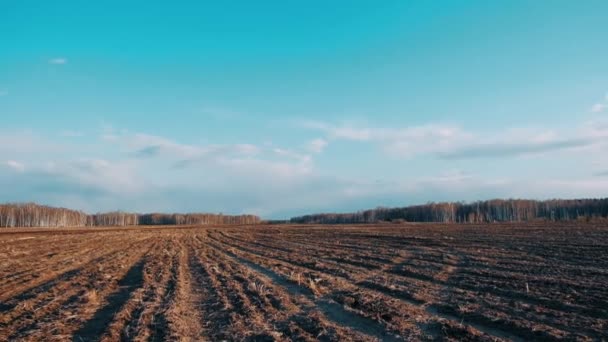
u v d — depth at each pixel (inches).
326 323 408.5
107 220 6988.2
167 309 477.7
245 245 1529.3
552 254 919.7
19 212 5157.5
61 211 5757.9
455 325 378.6
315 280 645.9
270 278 716.7
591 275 635.5
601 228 1814.7
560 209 4953.3
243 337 379.6
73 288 636.7
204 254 1186.0
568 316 408.5
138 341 372.2
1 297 589.0
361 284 631.2
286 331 392.2
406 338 358.9
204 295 578.2
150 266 892.0
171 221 7652.6
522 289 540.4
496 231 1867.6
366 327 400.5
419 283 621.9
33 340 384.5
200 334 398.0
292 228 3142.2
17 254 1193.4
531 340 351.3
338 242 1526.8
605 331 357.4
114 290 628.1
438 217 5551.2
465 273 699.4
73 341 382.9
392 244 1347.2
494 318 404.8
